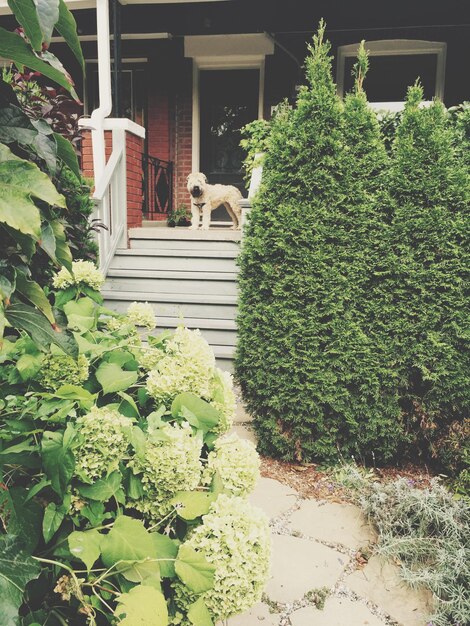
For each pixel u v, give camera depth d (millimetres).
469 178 3004
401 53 7301
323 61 3139
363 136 3111
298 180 3133
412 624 2066
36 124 1044
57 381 1552
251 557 1445
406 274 3086
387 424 3164
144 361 1933
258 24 6805
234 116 8352
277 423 3328
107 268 5566
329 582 2266
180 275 5398
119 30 6020
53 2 855
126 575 1312
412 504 2549
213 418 1692
